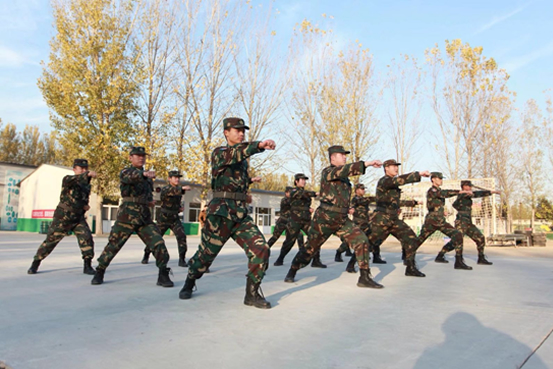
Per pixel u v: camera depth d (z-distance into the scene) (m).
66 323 3.81
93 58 25.91
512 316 4.25
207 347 3.15
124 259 9.74
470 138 28.42
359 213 10.35
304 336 3.46
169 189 8.15
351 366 2.79
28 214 34.62
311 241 6.13
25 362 2.82
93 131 25.59
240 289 5.66
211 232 4.70
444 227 8.60
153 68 27.30
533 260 11.91
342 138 27.69
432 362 2.88
